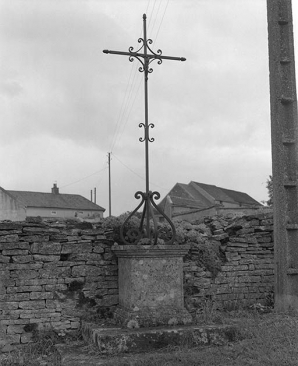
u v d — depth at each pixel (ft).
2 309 23.31
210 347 20.54
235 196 150.92
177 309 22.84
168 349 20.25
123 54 24.00
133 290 22.53
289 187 26.08
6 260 23.68
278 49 26.30
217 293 27.50
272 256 29.04
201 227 29.27
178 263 23.38
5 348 22.97
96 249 25.44
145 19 24.68
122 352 20.02
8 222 24.39
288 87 26.23
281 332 21.22
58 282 24.52
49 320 24.02
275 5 26.50
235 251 28.48
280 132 25.98
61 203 146.00
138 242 23.91
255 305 27.45
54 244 24.67
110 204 139.54
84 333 23.29
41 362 20.80
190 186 141.38
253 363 17.99
